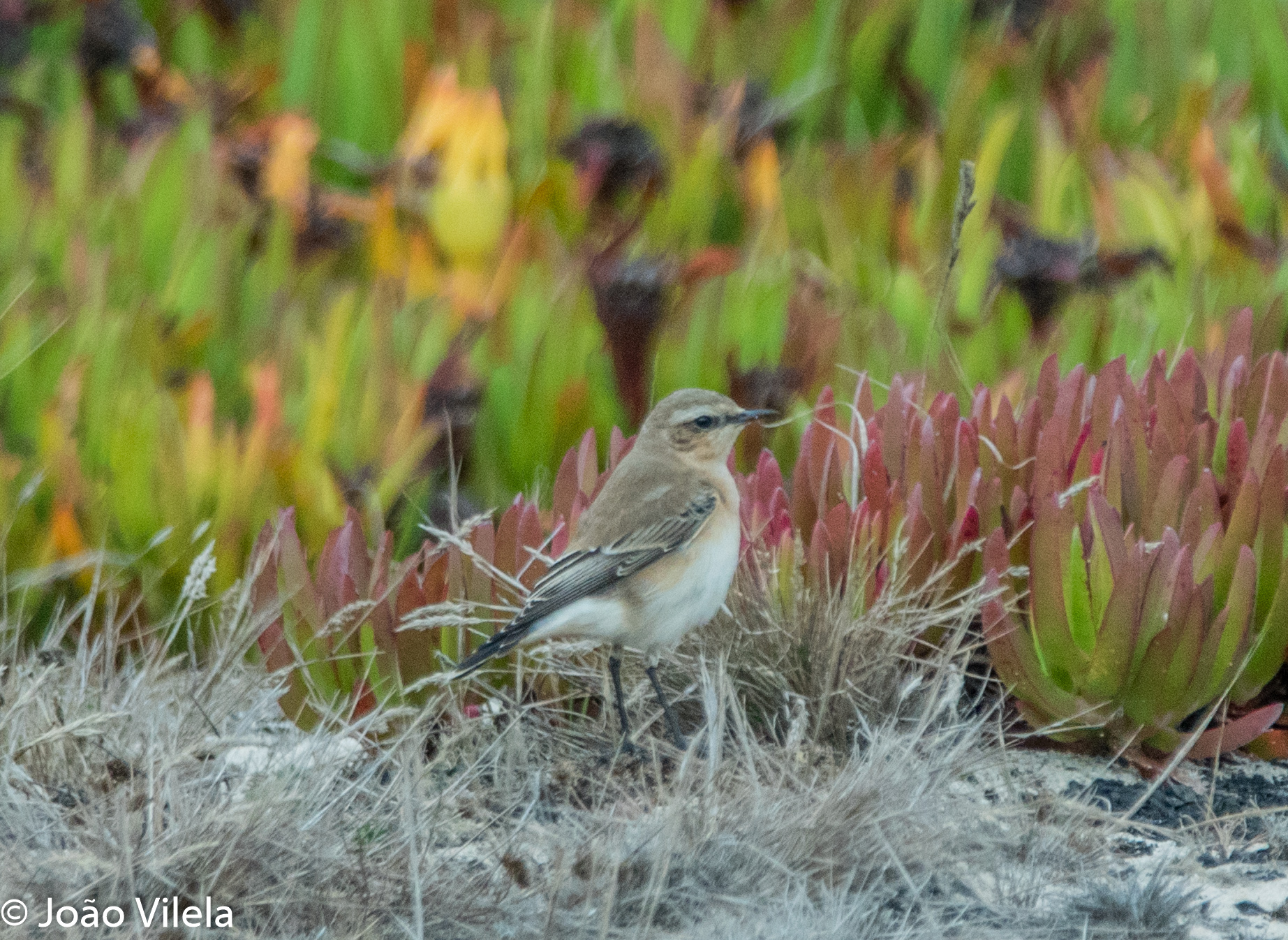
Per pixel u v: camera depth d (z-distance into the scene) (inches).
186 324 485.1
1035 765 374.3
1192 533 377.7
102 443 443.2
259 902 288.4
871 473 394.6
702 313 480.4
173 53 652.1
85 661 376.5
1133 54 671.1
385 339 460.4
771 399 477.1
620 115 553.3
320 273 535.8
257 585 394.6
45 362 461.1
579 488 416.2
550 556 395.9
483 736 370.3
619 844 303.0
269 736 373.7
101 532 435.5
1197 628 355.3
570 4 592.7
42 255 502.9
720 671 352.8
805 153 595.8
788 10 627.5
